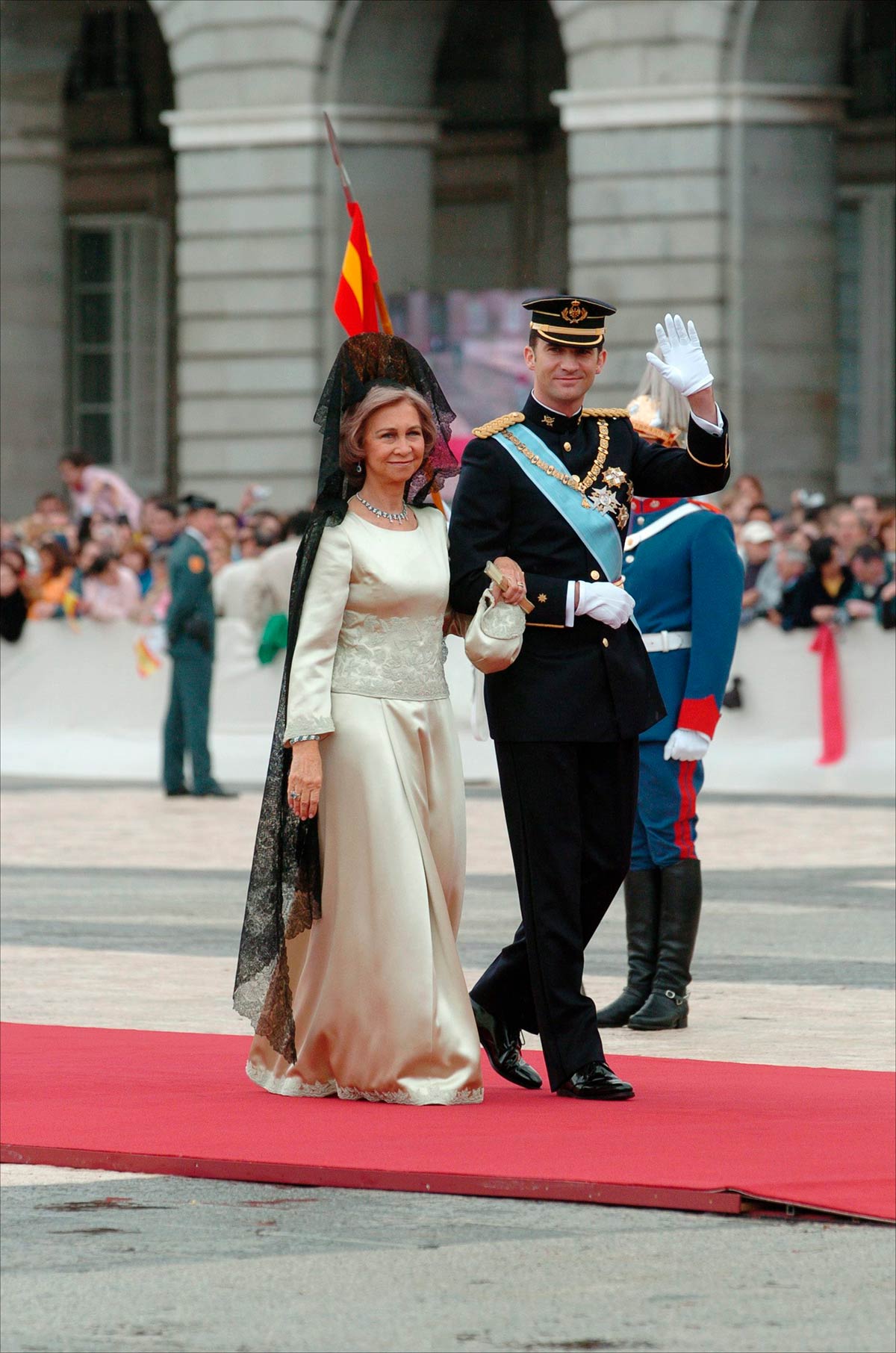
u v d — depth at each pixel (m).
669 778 20.98
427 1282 13.10
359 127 66.94
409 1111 17.02
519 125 80.94
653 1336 12.19
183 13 67.94
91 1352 12.02
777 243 62.88
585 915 18.00
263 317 67.50
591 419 18.16
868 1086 18.00
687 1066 19.02
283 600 45.94
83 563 48.47
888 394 76.62
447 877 17.89
